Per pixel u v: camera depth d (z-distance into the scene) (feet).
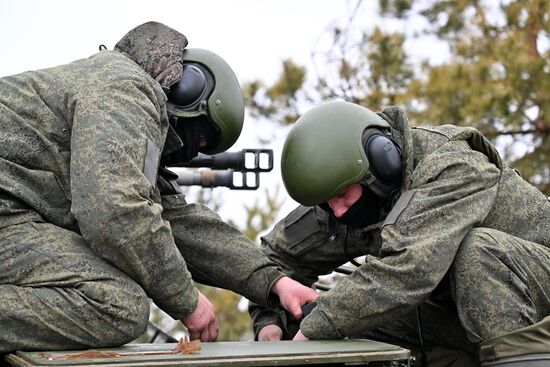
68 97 11.27
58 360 9.53
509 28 28.02
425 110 26.96
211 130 12.71
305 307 12.39
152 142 11.20
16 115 11.28
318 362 9.93
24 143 11.18
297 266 14.05
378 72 27.53
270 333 13.32
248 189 16.10
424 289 11.54
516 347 11.34
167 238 11.00
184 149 12.68
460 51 27.96
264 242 14.26
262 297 13.15
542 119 26.96
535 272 11.89
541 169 27.27
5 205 11.00
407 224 11.72
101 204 10.60
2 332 10.52
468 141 12.69
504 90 26.55
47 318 10.59
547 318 11.30
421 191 11.96
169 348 10.73
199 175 15.96
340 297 11.67
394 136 12.71
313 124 12.57
